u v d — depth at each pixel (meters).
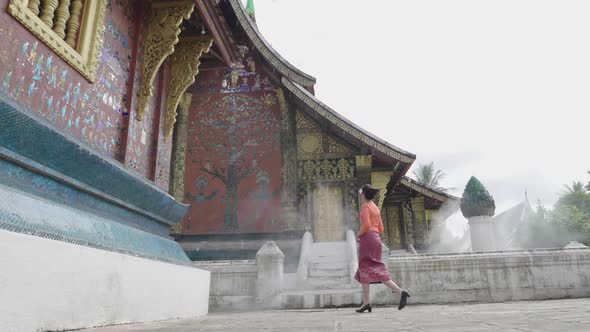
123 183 3.98
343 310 6.27
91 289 2.83
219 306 7.55
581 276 7.25
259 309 7.45
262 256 7.70
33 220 2.49
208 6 5.40
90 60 3.93
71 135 3.32
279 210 14.70
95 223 3.39
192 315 4.77
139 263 3.57
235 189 15.06
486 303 6.72
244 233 14.52
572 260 7.32
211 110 16.06
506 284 7.33
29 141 2.76
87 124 3.96
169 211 5.16
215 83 16.34
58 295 2.48
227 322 3.47
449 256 7.57
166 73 5.99
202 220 14.79
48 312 2.38
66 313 2.54
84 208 3.52
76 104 3.78
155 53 5.12
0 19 2.86
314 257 12.31
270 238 14.37
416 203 20.28
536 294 7.23
